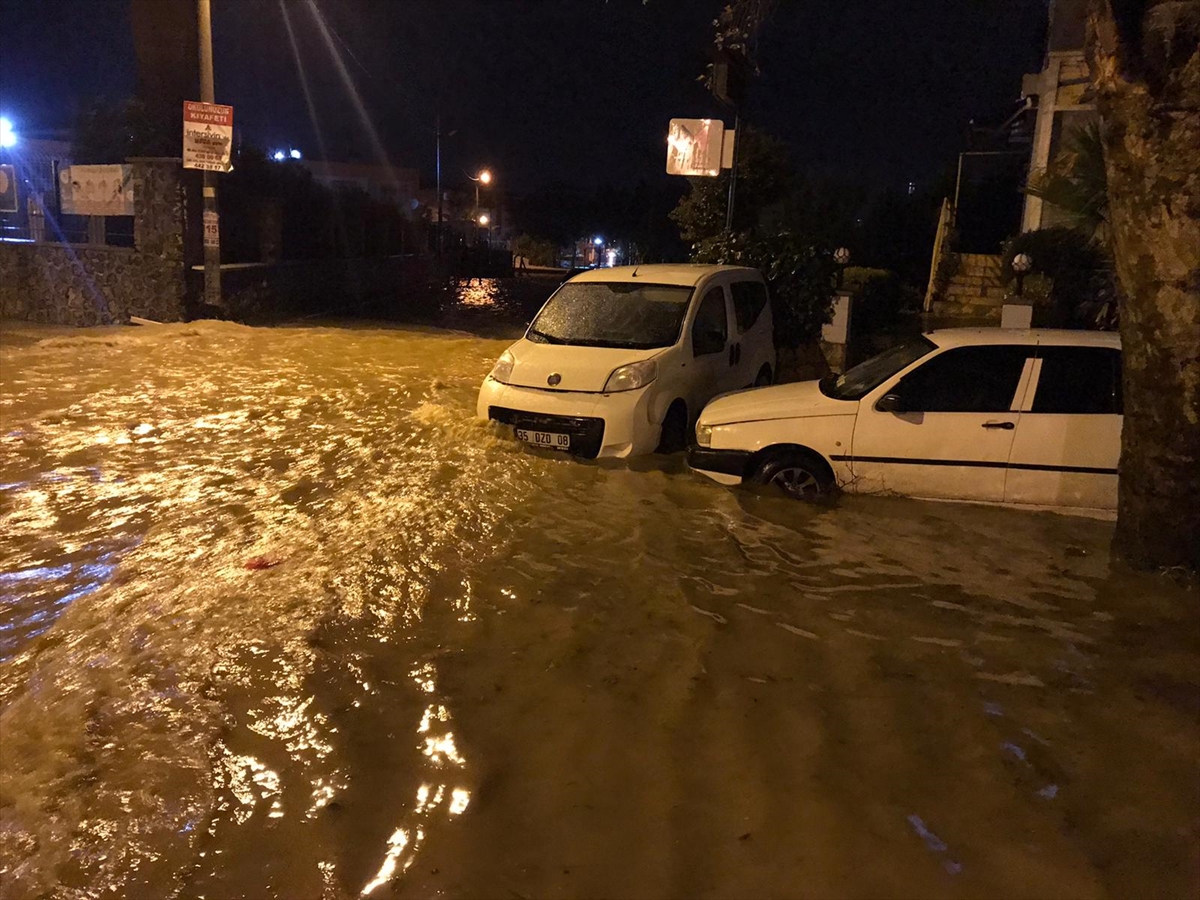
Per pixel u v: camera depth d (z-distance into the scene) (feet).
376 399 33.76
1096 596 18.06
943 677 14.99
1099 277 44.68
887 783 12.23
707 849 10.98
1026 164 73.67
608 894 10.29
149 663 15.01
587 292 30.73
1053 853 10.98
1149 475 18.54
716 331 30.99
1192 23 15.80
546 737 13.17
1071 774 12.51
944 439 22.82
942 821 11.51
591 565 19.20
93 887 10.44
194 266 55.47
